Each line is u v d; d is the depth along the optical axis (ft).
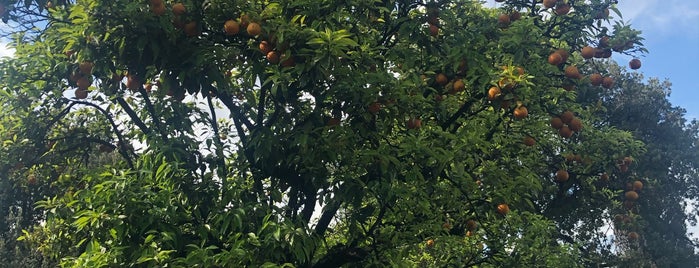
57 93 25.50
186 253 19.93
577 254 35.29
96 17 20.12
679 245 65.62
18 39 26.32
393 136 25.38
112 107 30.42
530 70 26.22
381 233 26.09
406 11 26.48
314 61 19.92
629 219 53.52
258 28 21.12
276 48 21.24
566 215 54.34
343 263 25.49
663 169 61.82
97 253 18.22
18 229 50.83
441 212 26.96
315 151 22.07
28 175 30.55
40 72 24.73
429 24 25.67
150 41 20.57
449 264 31.04
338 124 22.63
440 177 25.26
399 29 25.57
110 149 30.27
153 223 19.22
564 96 28.91
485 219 29.89
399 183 23.57
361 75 21.33
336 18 23.12
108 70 21.50
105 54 21.01
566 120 27.27
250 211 21.21
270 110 29.48
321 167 22.85
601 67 30.71
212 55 21.50
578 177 42.96
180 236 19.60
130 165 28.45
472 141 25.41
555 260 31.24
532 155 34.24
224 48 22.85
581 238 60.03
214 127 27.61
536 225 31.32
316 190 23.56
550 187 50.62
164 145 22.40
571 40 29.48
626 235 61.82
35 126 27.48
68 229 25.95
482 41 25.59
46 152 28.81
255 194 23.80
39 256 50.90
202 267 18.03
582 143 36.50
